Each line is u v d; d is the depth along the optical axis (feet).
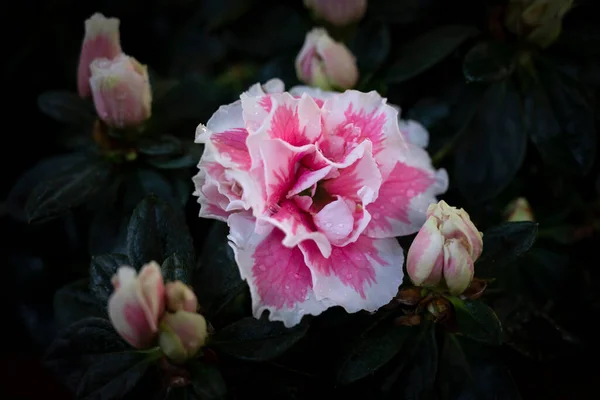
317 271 0.82
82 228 1.14
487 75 1.00
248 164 0.81
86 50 0.98
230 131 0.86
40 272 1.23
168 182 1.02
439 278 0.83
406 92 1.14
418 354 0.90
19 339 1.29
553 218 1.12
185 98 1.13
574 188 1.16
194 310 0.80
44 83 1.36
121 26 1.40
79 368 0.85
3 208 1.25
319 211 0.82
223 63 1.35
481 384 0.91
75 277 1.21
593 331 1.11
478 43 1.04
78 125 1.12
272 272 0.82
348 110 0.87
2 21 1.32
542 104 1.05
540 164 1.14
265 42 1.19
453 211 0.82
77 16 1.37
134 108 0.97
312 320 0.93
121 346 0.85
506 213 1.04
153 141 1.01
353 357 0.87
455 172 1.06
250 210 0.83
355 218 0.82
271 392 0.90
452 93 1.09
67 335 0.85
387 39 1.08
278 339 0.83
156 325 0.78
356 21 1.07
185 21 1.41
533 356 0.95
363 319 0.92
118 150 1.01
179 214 0.93
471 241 0.82
